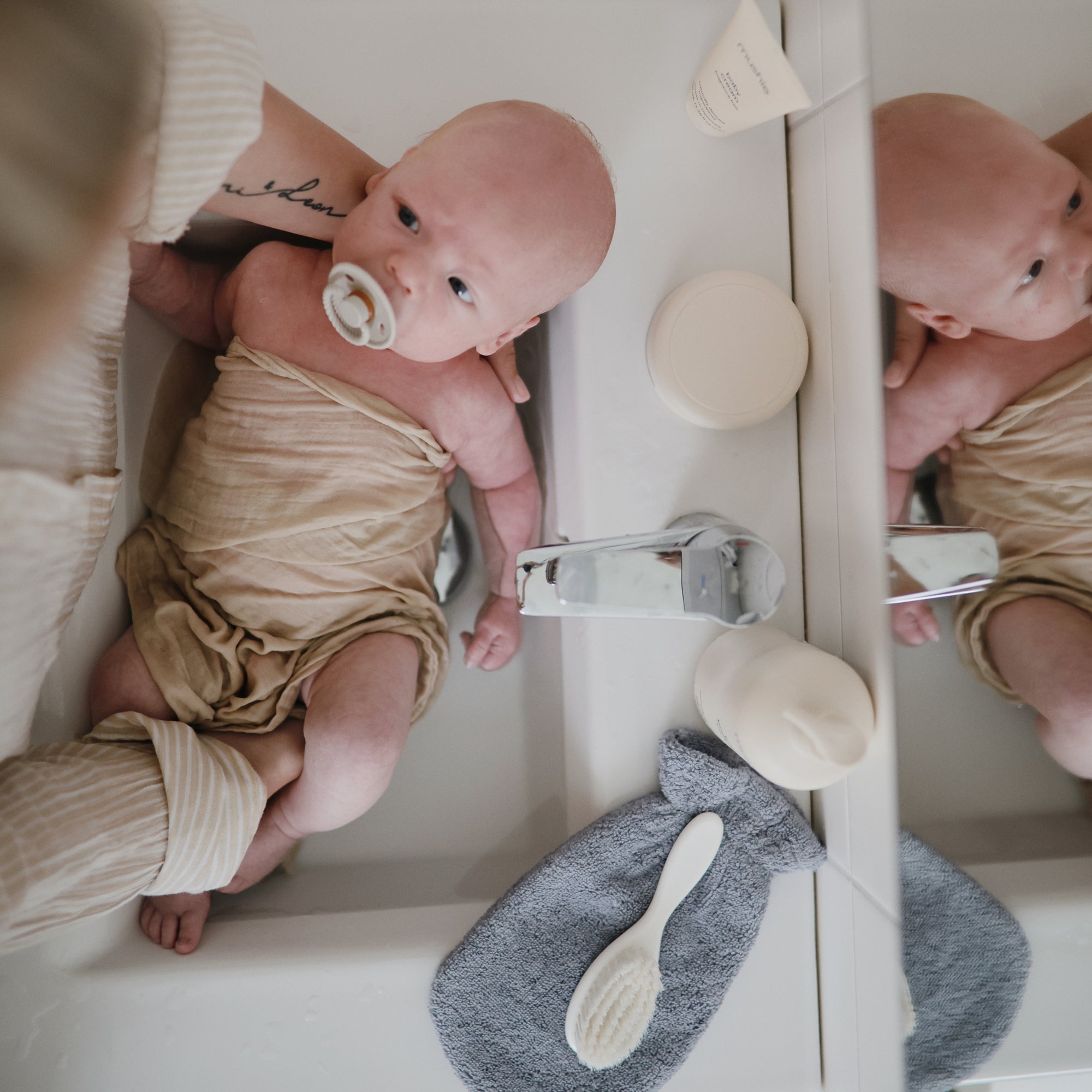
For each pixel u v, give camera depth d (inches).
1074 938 20.9
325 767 33.6
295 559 35.0
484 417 37.5
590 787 37.0
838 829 33.9
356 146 35.2
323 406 34.7
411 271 29.0
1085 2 20.0
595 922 34.8
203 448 35.3
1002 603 21.8
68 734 32.5
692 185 36.9
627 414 36.8
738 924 35.1
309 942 35.2
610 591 29.3
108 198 13.8
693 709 36.9
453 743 43.2
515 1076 33.4
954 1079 24.5
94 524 24.6
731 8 37.2
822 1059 35.4
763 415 35.7
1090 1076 21.2
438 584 43.9
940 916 24.9
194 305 37.6
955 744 23.6
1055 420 20.5
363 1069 33.7
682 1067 34.8
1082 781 20.3
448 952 35.0
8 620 21.0
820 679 30.2
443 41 36.7
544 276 31.4
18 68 11.6
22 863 25.1
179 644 34.6
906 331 25.3
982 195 21.8
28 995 31.5
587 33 36.9
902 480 26.0
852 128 30.1
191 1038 32.9
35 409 19.5
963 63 22.4
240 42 21.0
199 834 30.0
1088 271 19.9
